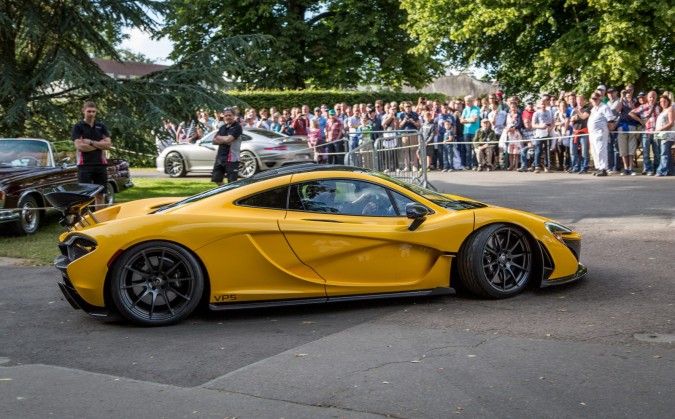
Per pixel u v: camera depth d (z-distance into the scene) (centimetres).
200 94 1577
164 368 464
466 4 2519
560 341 486
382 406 380
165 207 634
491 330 521
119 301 565
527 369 429
